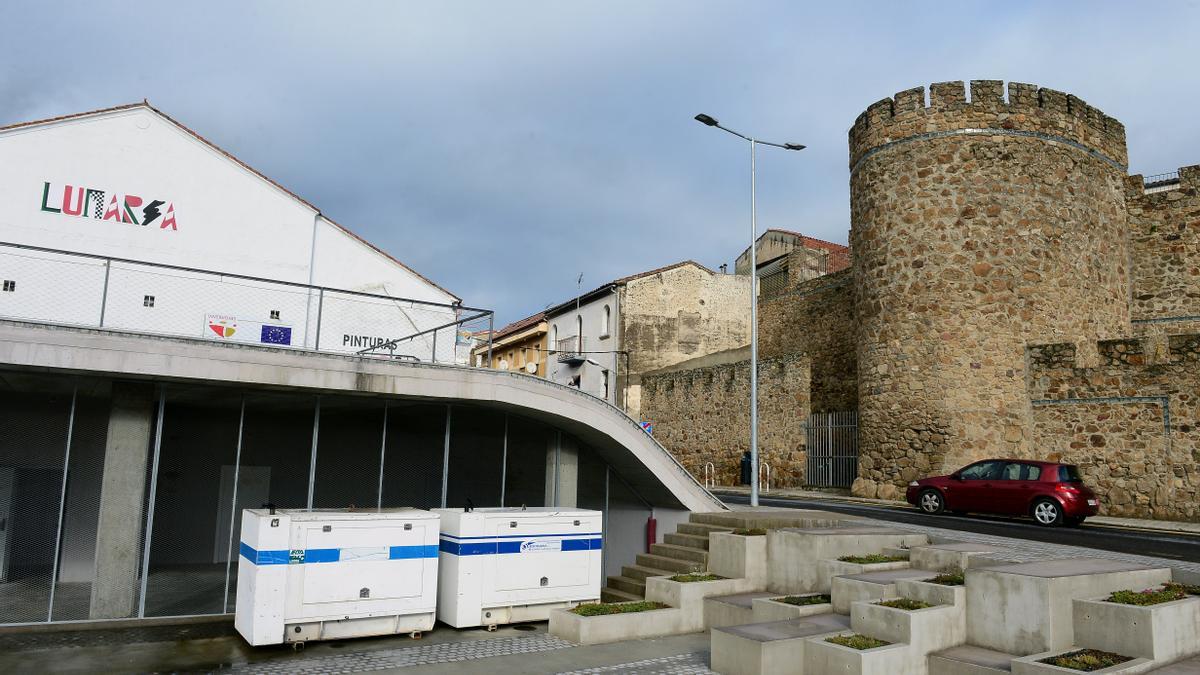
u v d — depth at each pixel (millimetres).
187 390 12812
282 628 9883
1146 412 19672
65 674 8633
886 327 23750
